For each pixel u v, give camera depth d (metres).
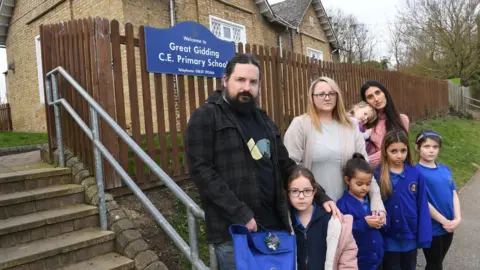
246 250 1.64
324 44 17.72
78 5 8.77
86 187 3.62
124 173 2.66
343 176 2.67
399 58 33.38
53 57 4.19
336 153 2.62
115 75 3.76
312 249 2.20
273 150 2.07
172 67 4.26
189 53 4.46
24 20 11.01
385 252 2.92
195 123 1.87
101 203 3.29
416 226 2.85
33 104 11.17
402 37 29.31
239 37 11.63
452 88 18.69
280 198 2.05
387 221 2.86
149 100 4.04
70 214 3.23
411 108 12.45
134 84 3.91
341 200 2.64
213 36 4.78
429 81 14.68
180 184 4.31
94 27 3.65
